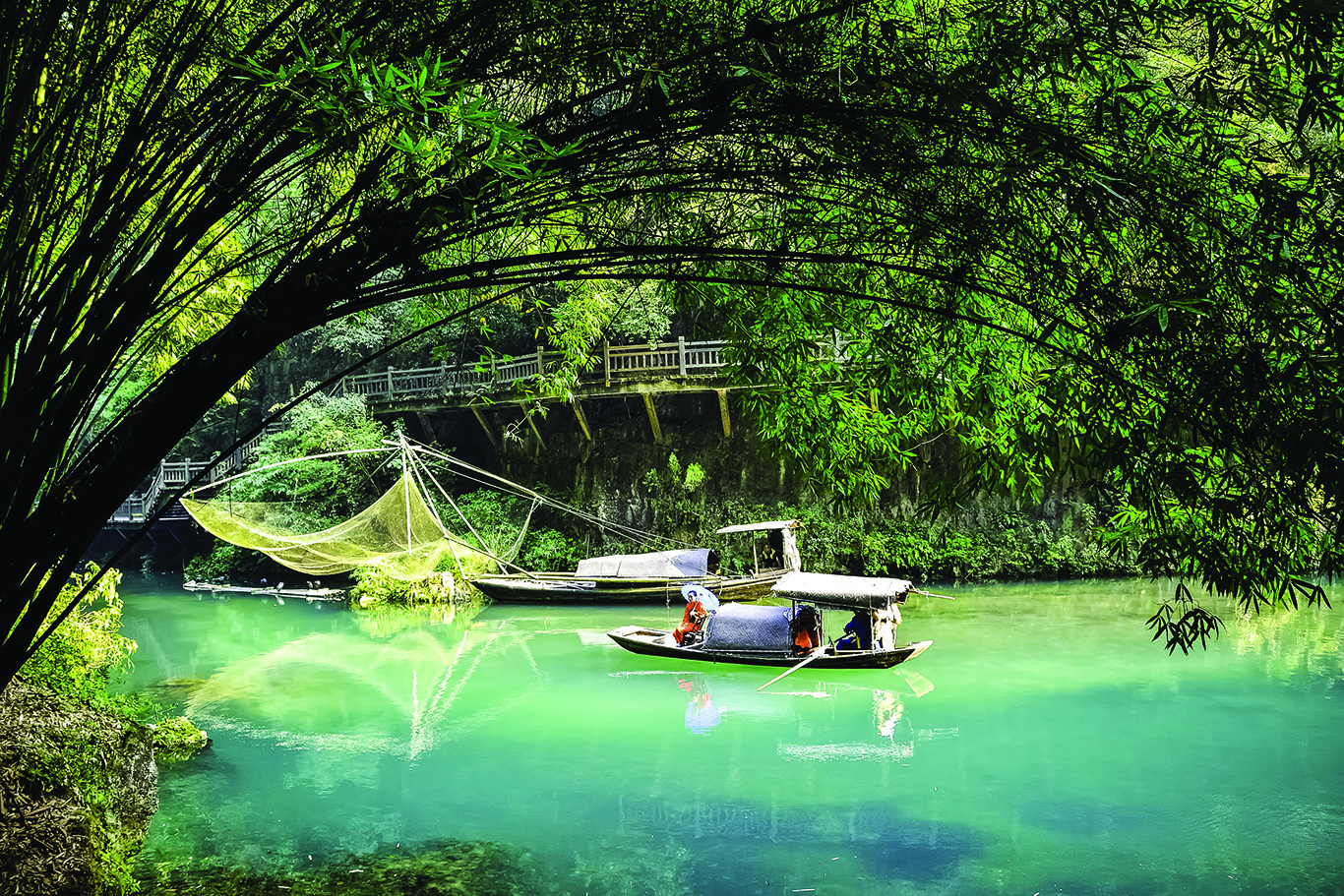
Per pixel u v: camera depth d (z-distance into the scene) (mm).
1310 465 1949
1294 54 2000
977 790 7180
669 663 12172
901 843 6176
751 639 11781
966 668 11391
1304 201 2084
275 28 2254
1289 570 2299
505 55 2465
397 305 22250
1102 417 2578
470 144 1974
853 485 3793
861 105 2385
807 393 3676
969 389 3344
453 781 7621
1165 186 2238
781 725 9148
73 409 2332
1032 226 2639
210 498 23062
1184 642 2510
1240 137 2402
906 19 2555
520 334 20859
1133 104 2342
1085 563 18984
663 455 20812
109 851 5359
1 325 2191
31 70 2051
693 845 6203
